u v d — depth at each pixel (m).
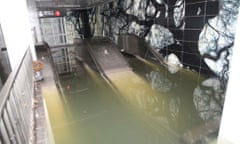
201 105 3.48
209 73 4.68
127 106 3.71
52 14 12.78
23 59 2.76
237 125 1.96
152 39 6.82
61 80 5.44
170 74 5.30
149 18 6.79
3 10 3.63
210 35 4.42
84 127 3.04
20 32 3.87
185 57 5.42
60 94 4.19
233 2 3.70
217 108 3.29
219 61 4.30
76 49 9.10
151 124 3.05
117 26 9.64
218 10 4.08
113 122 3.17
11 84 1.74
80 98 4.11
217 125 2.75
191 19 4.92
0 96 1.47
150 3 6.58
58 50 10.95
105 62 6.18
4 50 3.79
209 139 2.43
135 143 2.62
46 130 2.37
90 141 2.70
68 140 2.73
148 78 5.11
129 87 4.62
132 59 7.21
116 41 9.99
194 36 4.94
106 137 2.78
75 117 3.35
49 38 13.18
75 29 13.89
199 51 4.86
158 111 3.44
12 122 1.55
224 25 3.99
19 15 3.82
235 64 1.84
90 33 14.32
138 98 4.01
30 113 2.50
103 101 3.97
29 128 2.17
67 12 13.27
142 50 7.47
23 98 2.26
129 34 8.42
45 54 7.63
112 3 9.77
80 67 6.88
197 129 2.75
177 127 2.89
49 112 3.51
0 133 1.22
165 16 5.92
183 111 3.36
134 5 7.66
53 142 2.65
